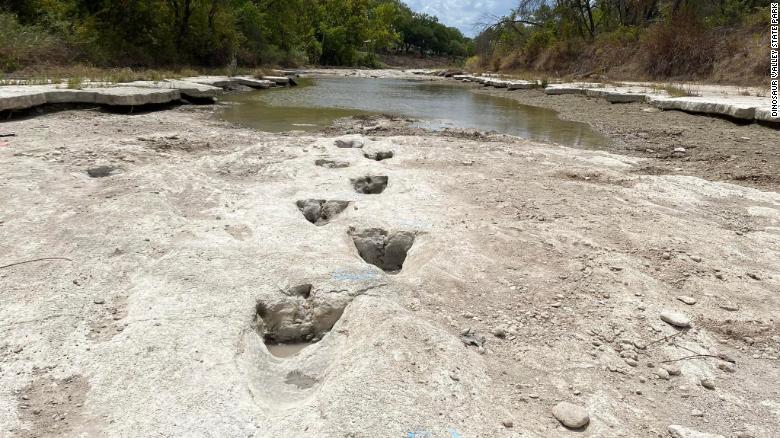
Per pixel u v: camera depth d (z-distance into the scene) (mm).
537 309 3619
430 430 2334
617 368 3039
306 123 11742
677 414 2695
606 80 23094
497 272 4090
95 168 6316
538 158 8141
